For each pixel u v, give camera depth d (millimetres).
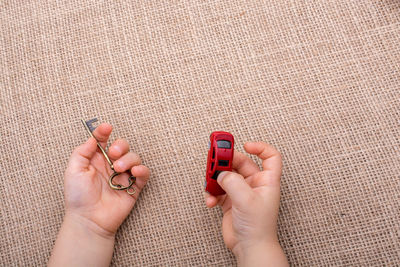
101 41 611
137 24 613
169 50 606
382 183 568
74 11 619
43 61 609
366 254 555
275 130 584
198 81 599
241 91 594
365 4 607
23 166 587
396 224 560
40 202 580
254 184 544
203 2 615
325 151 578
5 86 605
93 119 559
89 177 547
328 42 602
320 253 558
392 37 598
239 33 608
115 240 567
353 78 592
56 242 546
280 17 609
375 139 578
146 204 574
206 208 572
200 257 564
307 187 571
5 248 572
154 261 564
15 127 596
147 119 593
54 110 598
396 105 584
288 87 593
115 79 602
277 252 529
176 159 583
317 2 610
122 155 563
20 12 621
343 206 566
